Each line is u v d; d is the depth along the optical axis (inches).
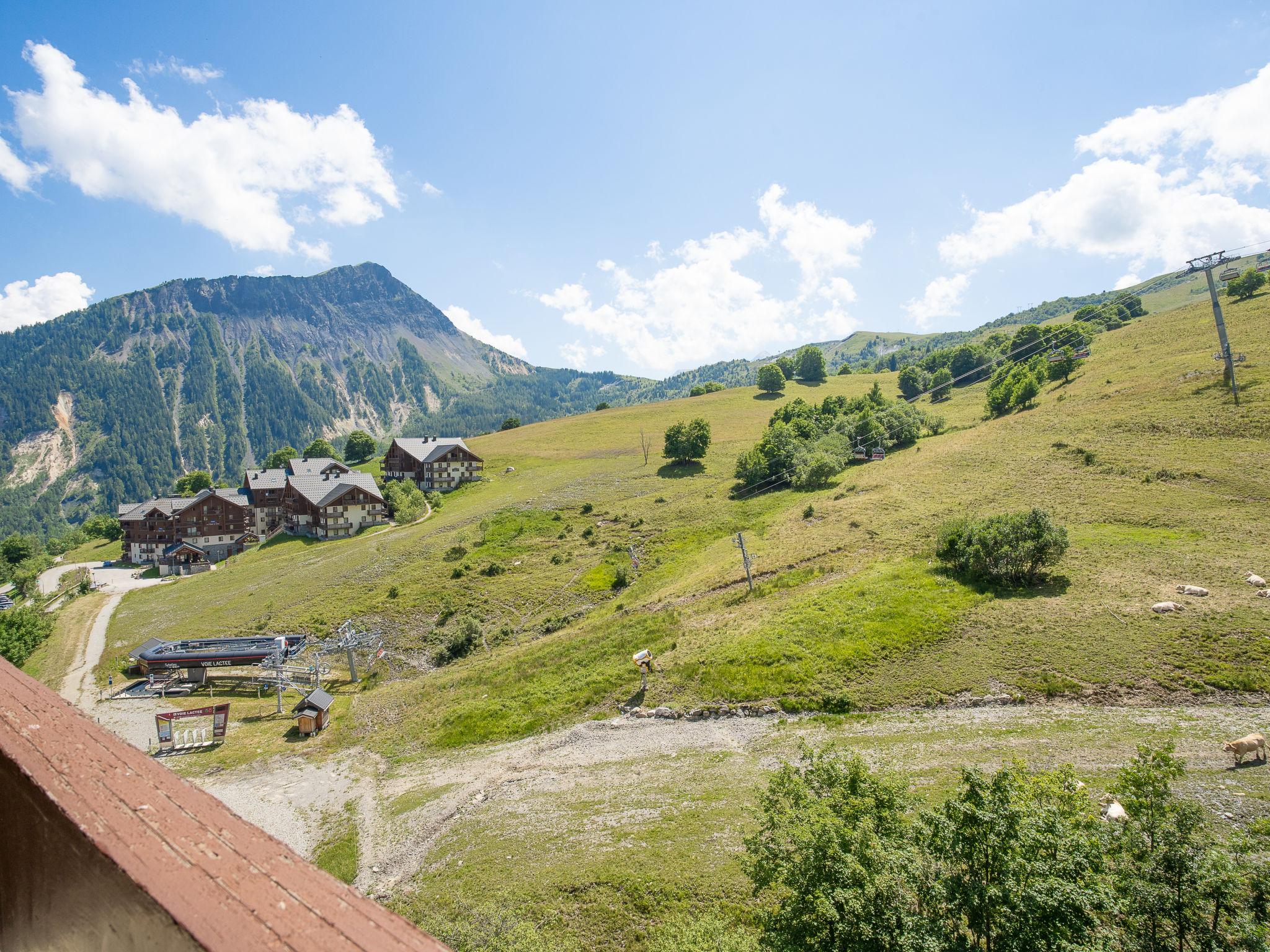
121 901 73.0
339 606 3193.9
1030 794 596.4
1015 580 1883.6
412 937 70.1
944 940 548.1
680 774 1411.2
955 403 5359.3
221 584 3917.3
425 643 2812.5
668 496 4111.7
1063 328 5644.7
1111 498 2324.1
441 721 2001.7
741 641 1898.4
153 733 2162.9
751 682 1721.2
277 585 3654.0
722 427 6161.4
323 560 4023.1
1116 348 4534.9
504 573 3363.7
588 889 1041.5
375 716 2162.9
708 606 2293.3
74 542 6510.8
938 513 2544.3
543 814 1333.7
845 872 580.4
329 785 1695.4
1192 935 531.5
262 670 2753.4
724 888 994.1
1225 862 529.7
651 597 2615.7
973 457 3105.3
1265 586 1605.6
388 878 1205.1
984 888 545.0
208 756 1966.0
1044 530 1850.4
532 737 1788.9
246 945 60.9
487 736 1857.8
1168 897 526.3
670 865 1070.4
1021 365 4522.6
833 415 5049.2
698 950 752.3
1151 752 602.5
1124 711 1337.4
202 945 61.1
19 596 4429.1
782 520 3120.1
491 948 826.8
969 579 1941.4
